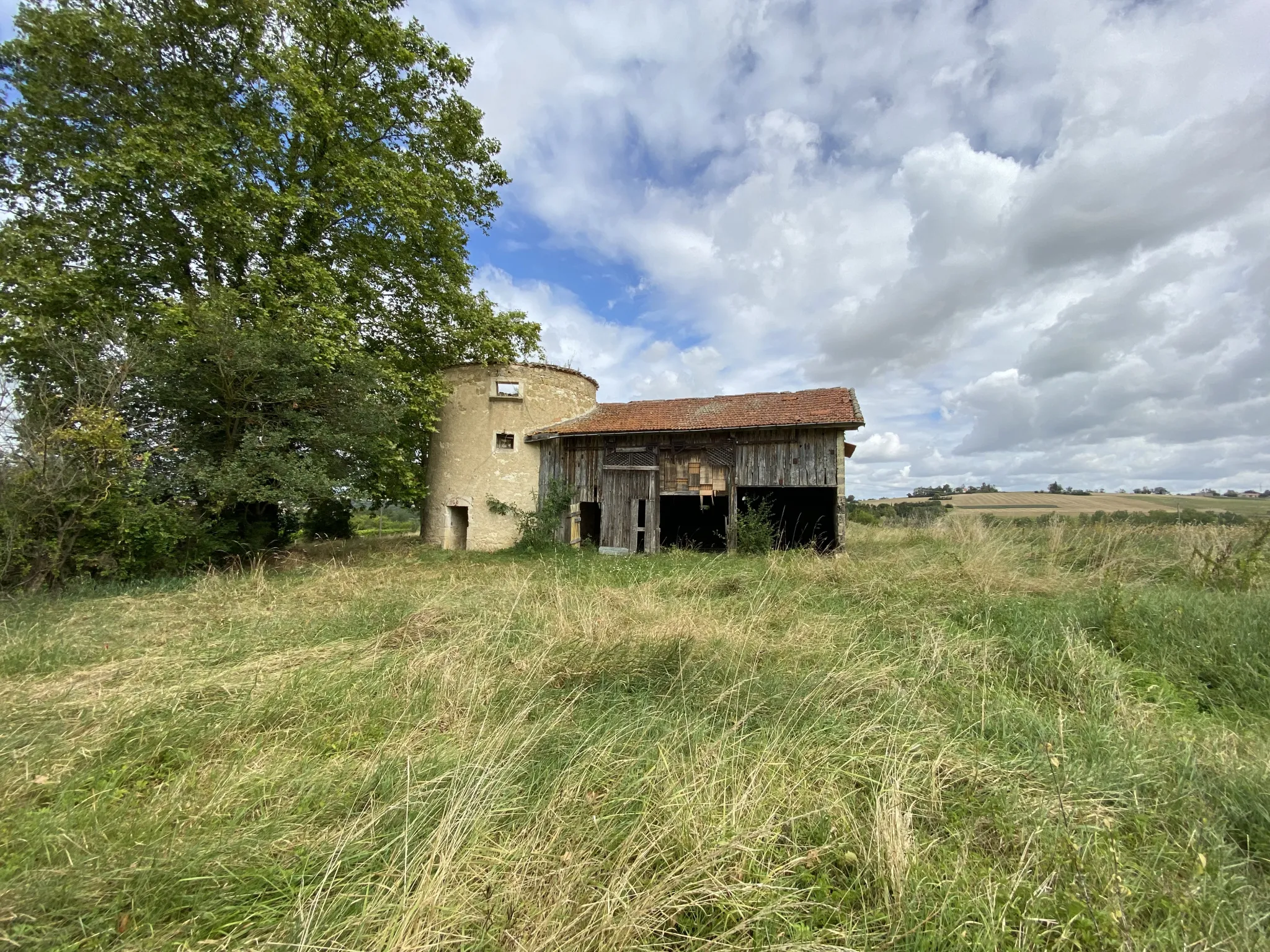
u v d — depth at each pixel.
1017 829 2.47
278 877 2.14
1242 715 3.72
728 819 2.44
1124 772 2.89
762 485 14.20
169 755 3.21
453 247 16.41
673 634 5.06
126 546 9.21
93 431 8.32
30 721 3.52
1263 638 4.65
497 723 3.56
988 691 3.99
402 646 5.26
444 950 1.82
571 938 1.83
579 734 3.30
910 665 4.47
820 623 5.74
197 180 10.52
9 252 10.34
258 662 4.85
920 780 2.82
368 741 3.44
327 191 13.53
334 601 7.51
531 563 12.57
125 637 5.75
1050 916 1.96
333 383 11.69
